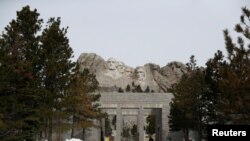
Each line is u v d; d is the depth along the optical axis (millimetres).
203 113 37281
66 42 33781
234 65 21453
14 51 27297
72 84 35688
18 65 26000
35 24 30984
